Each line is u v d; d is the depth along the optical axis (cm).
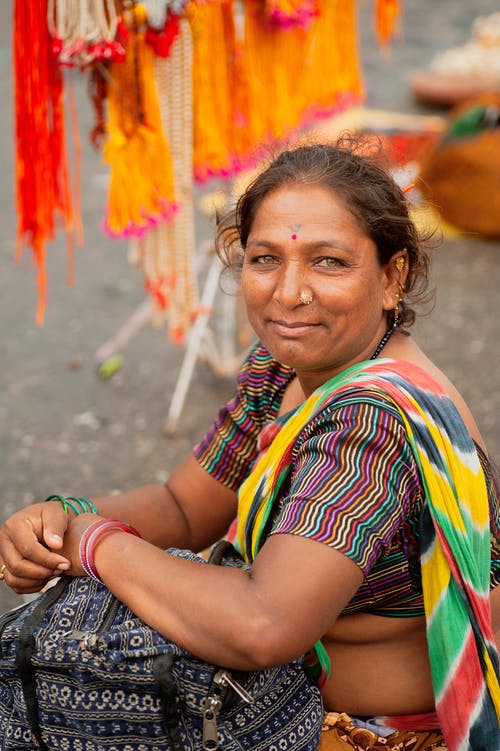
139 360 426
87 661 125
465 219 543
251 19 318
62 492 333
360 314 136
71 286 502
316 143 155
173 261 314
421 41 988
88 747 133
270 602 119
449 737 139
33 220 269
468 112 538
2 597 270
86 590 136
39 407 389
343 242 133
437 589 135
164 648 125
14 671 133
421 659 147
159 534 172
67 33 251
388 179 140
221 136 312
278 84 334
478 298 481
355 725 148
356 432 127
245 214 142
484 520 139
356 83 380
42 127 261
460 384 404
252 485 145
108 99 279
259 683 132
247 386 168
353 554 121
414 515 133
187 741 131
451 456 135
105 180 650
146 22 269
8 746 139
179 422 379
